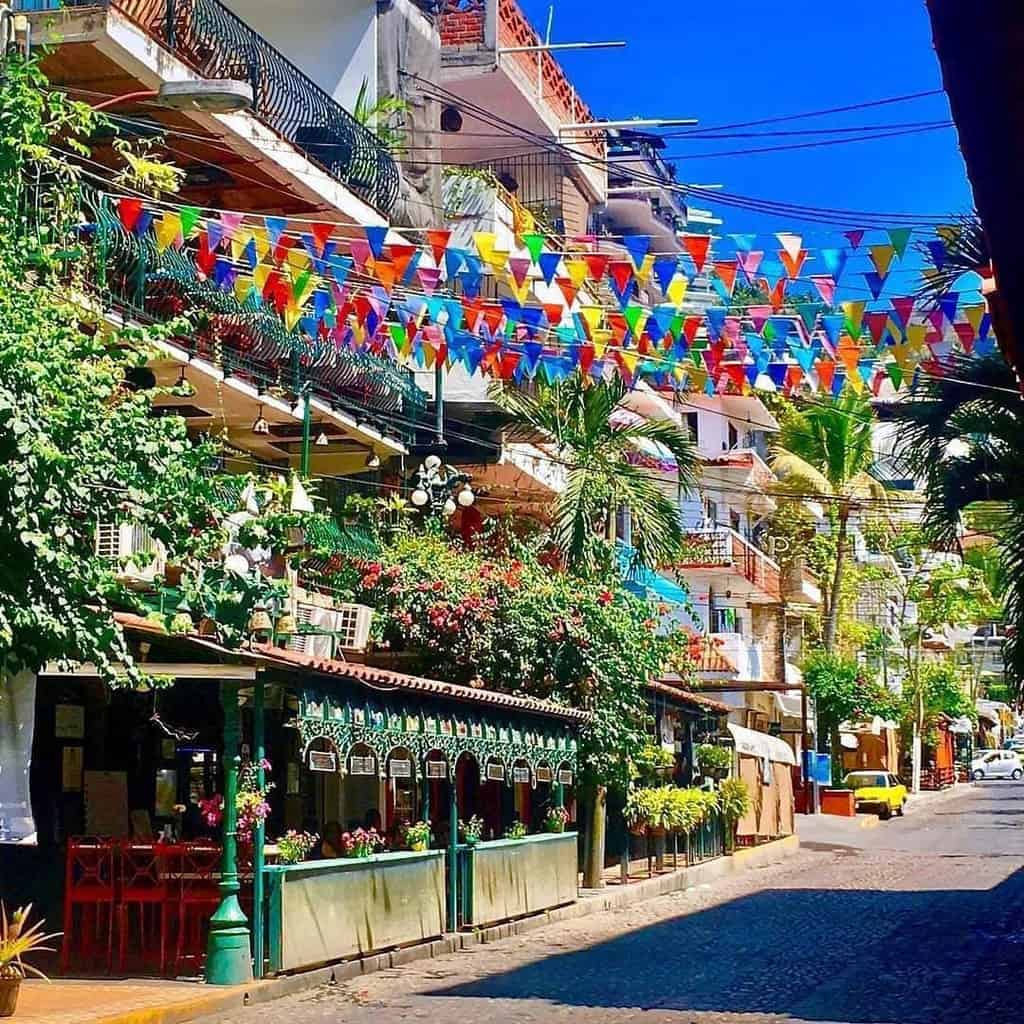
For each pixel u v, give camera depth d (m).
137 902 16.14
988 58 6.11
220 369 20.45
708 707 33.47
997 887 25.78
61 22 17.55
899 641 76.88
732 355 13.49
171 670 14.14
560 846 22.50
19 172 11.78
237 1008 13.47
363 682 15.59
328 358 22.80
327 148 22.47
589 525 27.11
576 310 14.20
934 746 76.94
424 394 26.80
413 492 25.23
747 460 49.03
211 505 12.06
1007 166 6.79
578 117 38.81
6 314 10.73
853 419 47.56
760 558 51.00
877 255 11.23
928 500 21.36
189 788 18.97
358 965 15.85
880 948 17.62
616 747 24.80
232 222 12.41
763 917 21.58
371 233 12.16
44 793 16.70
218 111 12.42
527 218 29.05
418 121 27.64
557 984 14.83
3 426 10.18
